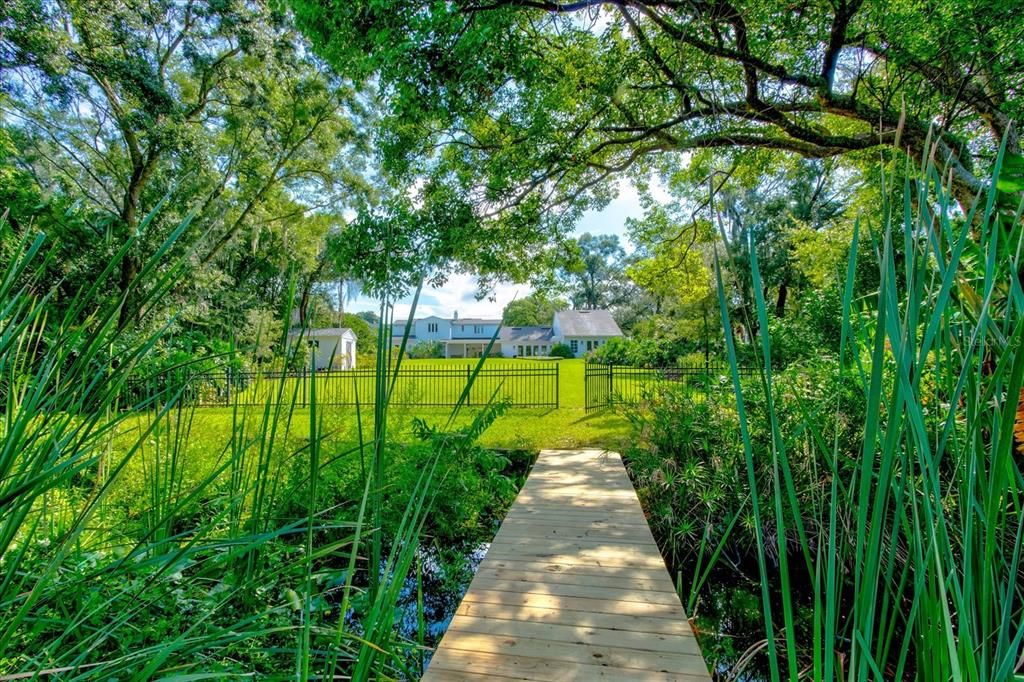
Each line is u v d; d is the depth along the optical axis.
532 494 3.88
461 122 6.04
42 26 7.48
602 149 6.72
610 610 2.15
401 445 3.44
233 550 1.28
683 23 4.59
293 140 11.37
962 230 0.51
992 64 3.94
